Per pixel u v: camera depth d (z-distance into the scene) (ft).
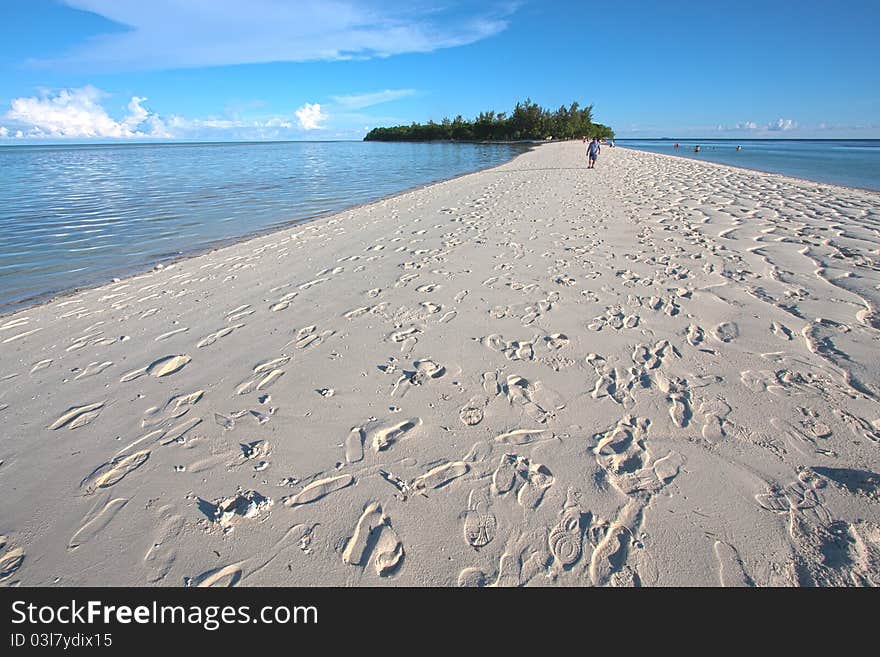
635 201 34.96
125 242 29.12
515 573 6.59
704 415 9.68
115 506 7.88
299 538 7.17
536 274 18.65
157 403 10.85
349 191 53.98
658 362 11.82
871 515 7.19
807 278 17.49
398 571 6.67
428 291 17.29
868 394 10.23
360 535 7.20
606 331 13.61
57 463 8.98
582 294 16.46
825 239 22.66
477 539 7.09
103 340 14.49
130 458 9.03
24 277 22.25
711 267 18.95
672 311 14.87
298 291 18.17
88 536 7.36
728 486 7.86
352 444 9.16
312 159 130.41
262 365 12.39
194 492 8.10
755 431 9.14
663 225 26.37
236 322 15.44
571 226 26.78
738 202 33.53
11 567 6.92
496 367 11.81
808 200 34.32
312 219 36.19
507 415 9.89
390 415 10.02
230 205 43.80
